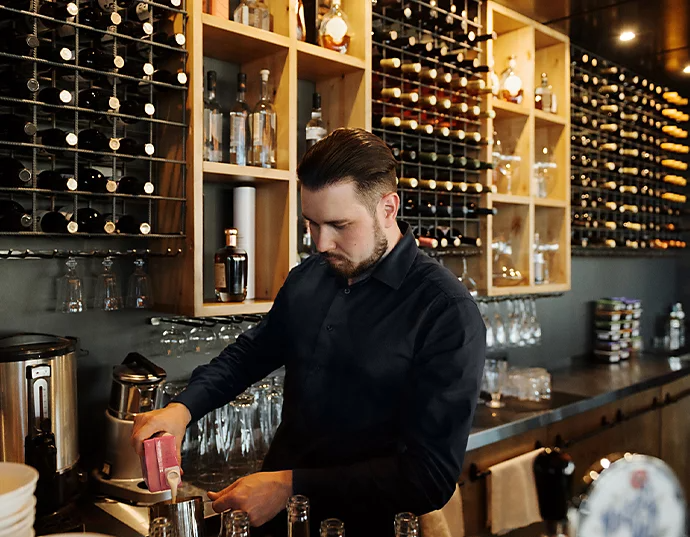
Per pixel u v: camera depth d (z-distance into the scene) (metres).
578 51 3.40
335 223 1.27
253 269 2.04
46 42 1.63
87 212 1.67
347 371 1.42
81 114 1.67
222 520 1.11
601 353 3.72
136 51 1.78
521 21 2.87
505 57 3.02
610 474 0.66
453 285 1.37
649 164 4.17
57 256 1.71
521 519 2.30
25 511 0.93
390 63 2.27
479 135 2.57
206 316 1.94
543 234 3.24
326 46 2.14
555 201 3.09
